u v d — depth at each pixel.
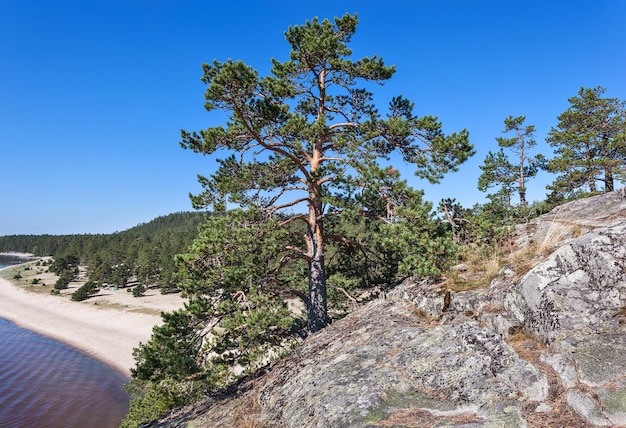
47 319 60.16
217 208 12.89
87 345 44.78
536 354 4.40
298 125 11.67
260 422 5.32
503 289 5.80
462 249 8.70
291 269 16.69
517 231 8.84
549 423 3.37
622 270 4.36
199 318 9.23
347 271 16.19
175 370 7.79
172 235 125.81
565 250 5.00
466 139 11.45
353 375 5.13
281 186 13.99
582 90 31.42
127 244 132.38
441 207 11.49
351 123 14.10
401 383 4.55
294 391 5.65
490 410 3.75
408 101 14.16
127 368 36.59
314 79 14.79
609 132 30.78
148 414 15.27
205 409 7.17
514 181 33.31
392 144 13.33
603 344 3.94
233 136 12.41
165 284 71.81
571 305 4.50
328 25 13.48
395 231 9.87
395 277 14.71
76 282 99.12
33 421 24.80
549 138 32.31
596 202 8.52
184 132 12.58
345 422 4.16
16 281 105.12
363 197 12.05
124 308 61.25
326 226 16.11
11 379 32.62
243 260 11.09
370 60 13.60
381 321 7.00
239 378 8.87
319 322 12.80
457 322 5.80
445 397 4.12
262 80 11.76
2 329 55.00
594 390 3.48
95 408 27.19
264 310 9.14
